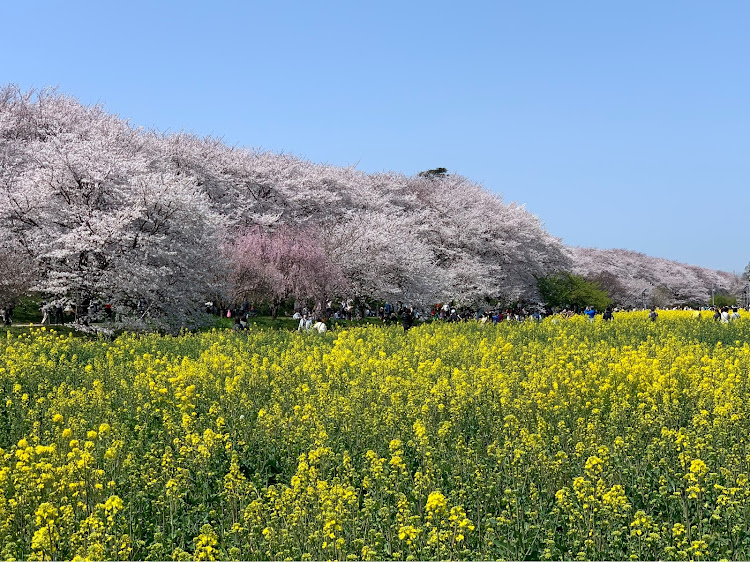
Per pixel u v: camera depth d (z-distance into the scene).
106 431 8.99
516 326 27.92
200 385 12.91
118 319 28.92
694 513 6.95
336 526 6.15
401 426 9.66
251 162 51.09
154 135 46.91
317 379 13.02
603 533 6.46
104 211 30.08
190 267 30.31
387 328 27.25
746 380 12.48
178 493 7.40
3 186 32.94
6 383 13.54
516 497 7.11
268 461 8.98
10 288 29.66
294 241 40.28
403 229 49.88
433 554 6.04
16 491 7.22
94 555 5.77
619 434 9.32
